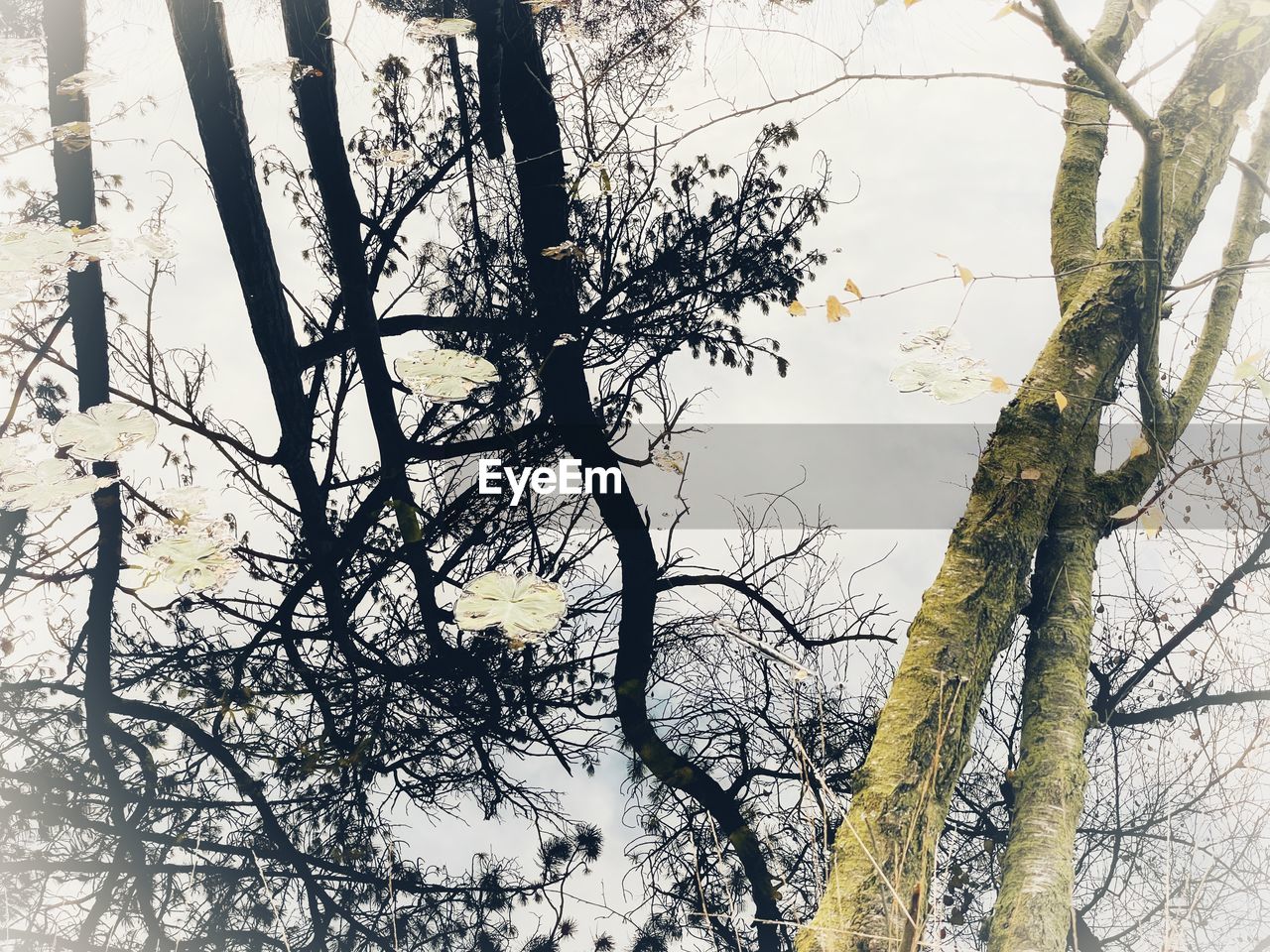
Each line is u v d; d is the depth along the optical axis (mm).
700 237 4383
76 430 3391
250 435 3904
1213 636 3275
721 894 2951
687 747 3248
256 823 3188
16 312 4027
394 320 4066
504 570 3592
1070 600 2936
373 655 3480
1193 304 3703
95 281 3871
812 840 2994
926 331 3146
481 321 4102
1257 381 2693
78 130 4160
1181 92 3637
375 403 3771
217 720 3371
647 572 3586
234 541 3205
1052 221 3758
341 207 3801
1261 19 3473
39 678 3441
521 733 3352
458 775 3312
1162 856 2910
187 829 3162
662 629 3473
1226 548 3430
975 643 2674
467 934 2980
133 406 3582
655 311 4230
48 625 3523
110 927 2930
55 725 3344
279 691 3420
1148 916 2797
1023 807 2551
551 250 4012
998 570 2803
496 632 3477
